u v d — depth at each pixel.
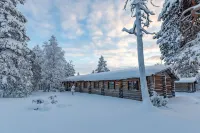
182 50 10.69
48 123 8.80
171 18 11.30
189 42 10.04
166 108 13.23
